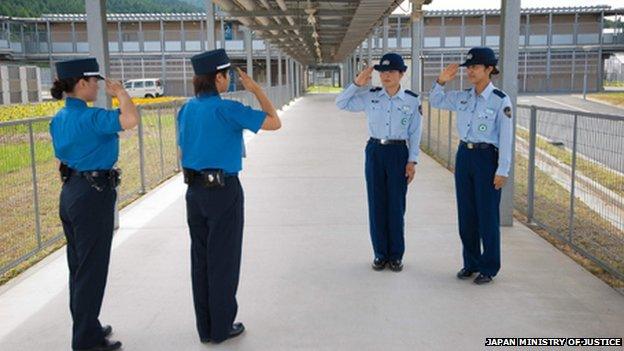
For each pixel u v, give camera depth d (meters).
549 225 6.23
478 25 46.25
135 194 8.77
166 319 4.07
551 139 6.16
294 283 4.71
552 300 4.30
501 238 5.95
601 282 4.67
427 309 4.15
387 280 4.75
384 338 3.71
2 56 44.34
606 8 46.75
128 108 3.27
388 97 4.82
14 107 25.47
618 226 4.84
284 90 31.77
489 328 3.84
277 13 14.04
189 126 3.55
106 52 6.11
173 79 47.44
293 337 3.75
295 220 6.80
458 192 4.67
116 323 4.00
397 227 4.93
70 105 3.37
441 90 4.67
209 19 13.26
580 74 48.22
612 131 4.92
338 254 5.48
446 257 5.35
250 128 3.53
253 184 9.10
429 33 46.53
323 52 37.69
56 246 6.14
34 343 3.74
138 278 4.88
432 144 12.69
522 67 48.25
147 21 46.84
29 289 4.72
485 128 4.48
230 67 3.62
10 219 5.72
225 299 3.63
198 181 3.54
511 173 6.32
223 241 3.59
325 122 21.11
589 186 5.33
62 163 3.45
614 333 3.76
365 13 14.01
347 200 7.88
